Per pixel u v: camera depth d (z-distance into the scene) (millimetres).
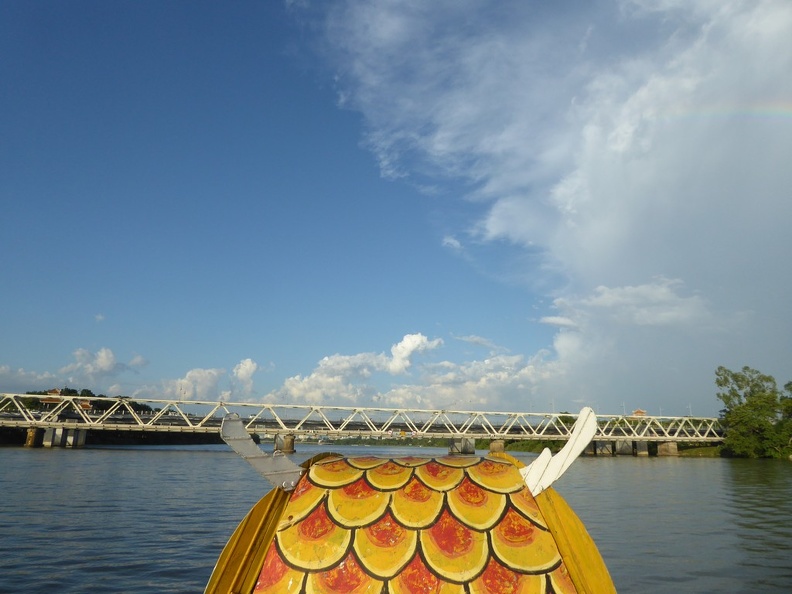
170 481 37094
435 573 3957
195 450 95250
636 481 43844
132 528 18766
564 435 86188
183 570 13219
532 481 4566
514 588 3920
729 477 48094
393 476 4637
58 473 40406
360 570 3990
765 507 27000
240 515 22125
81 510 22641
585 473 53688
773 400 87000
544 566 4043
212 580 4164
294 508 4395
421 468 4770
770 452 84188
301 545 4145
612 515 23984
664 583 12586
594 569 4168
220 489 32750
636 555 15562
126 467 49094
